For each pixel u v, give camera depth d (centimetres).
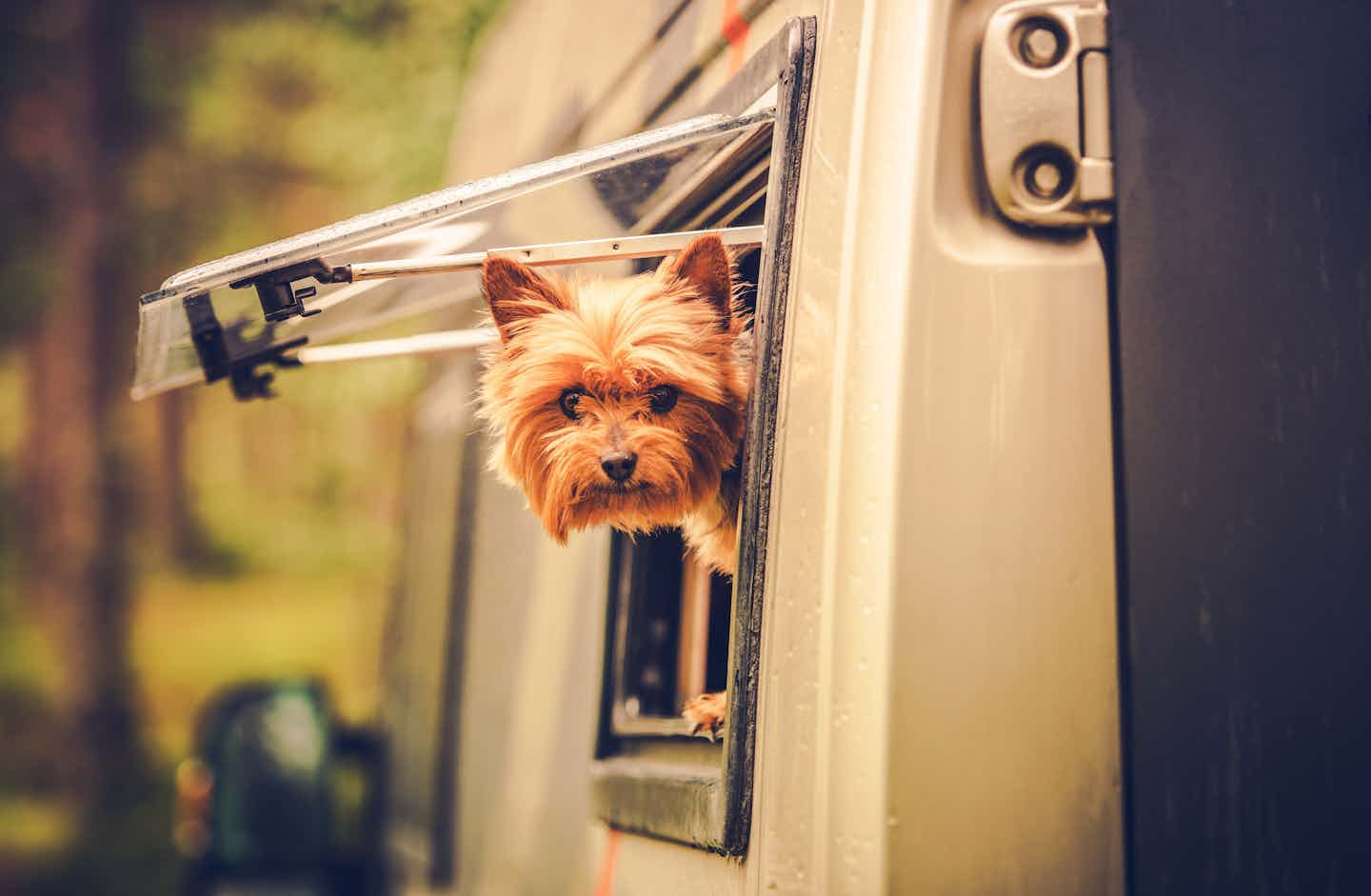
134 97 1559
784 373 183
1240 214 171
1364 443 170
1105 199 167
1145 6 172
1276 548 166
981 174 169
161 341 245
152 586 1756
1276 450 168
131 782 1471
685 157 215
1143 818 159
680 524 220
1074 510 163
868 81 175
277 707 610
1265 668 164
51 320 1602
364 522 1644
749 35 216
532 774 343
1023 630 160
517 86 439
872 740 158
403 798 569
